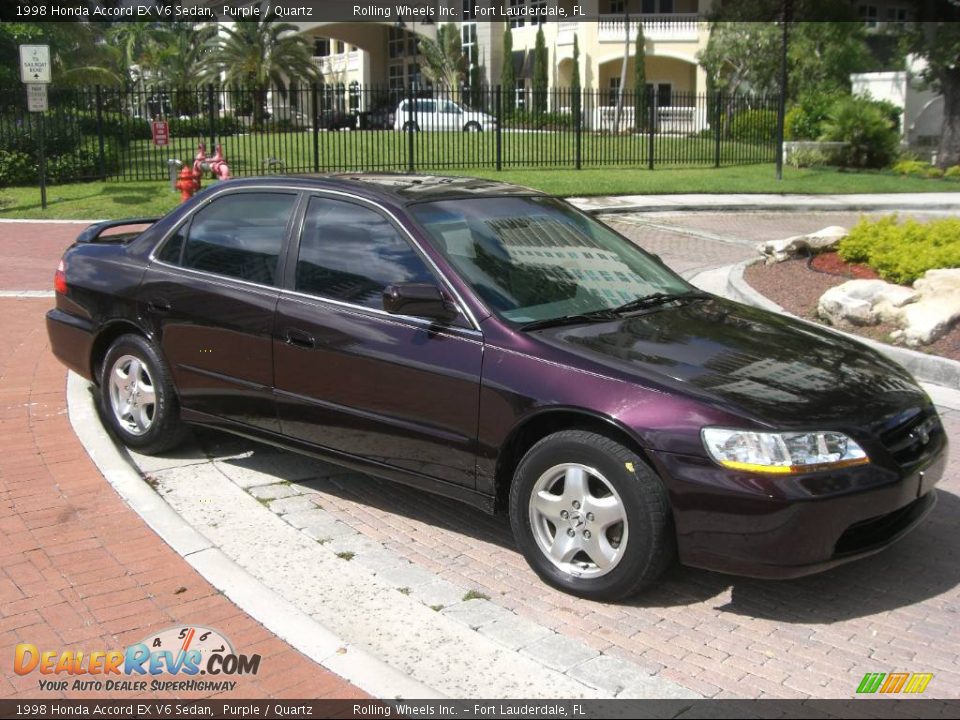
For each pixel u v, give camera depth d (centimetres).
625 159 2783
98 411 647
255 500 525
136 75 5375
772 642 390
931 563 464
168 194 2011
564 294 480
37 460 558
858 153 2952
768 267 1176
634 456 399
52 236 1549
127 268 579
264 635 378
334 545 473
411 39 5656
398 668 365
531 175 2342
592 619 405
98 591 409
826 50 3491
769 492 377
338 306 486
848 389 424
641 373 409
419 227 478
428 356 451
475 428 438
